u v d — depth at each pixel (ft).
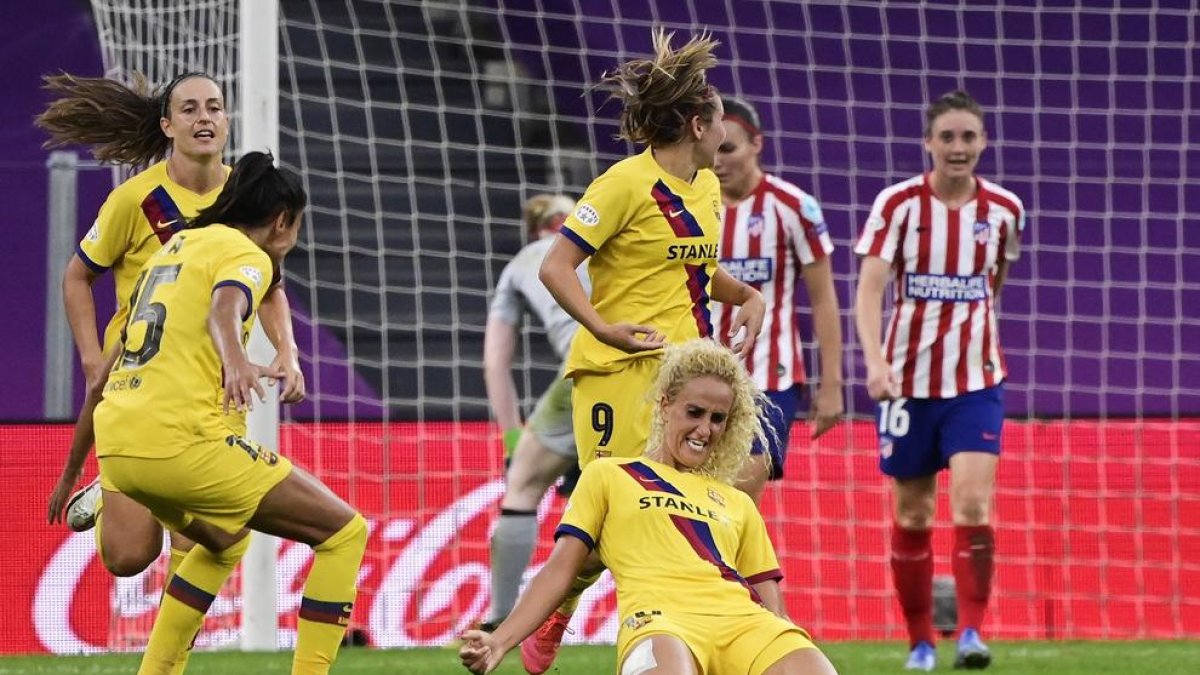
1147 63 174.91
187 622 66.54
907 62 176.04
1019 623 116.88
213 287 61.26
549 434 102.68
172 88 73.51
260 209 64.95
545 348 153.69
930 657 92.27
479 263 169.37
